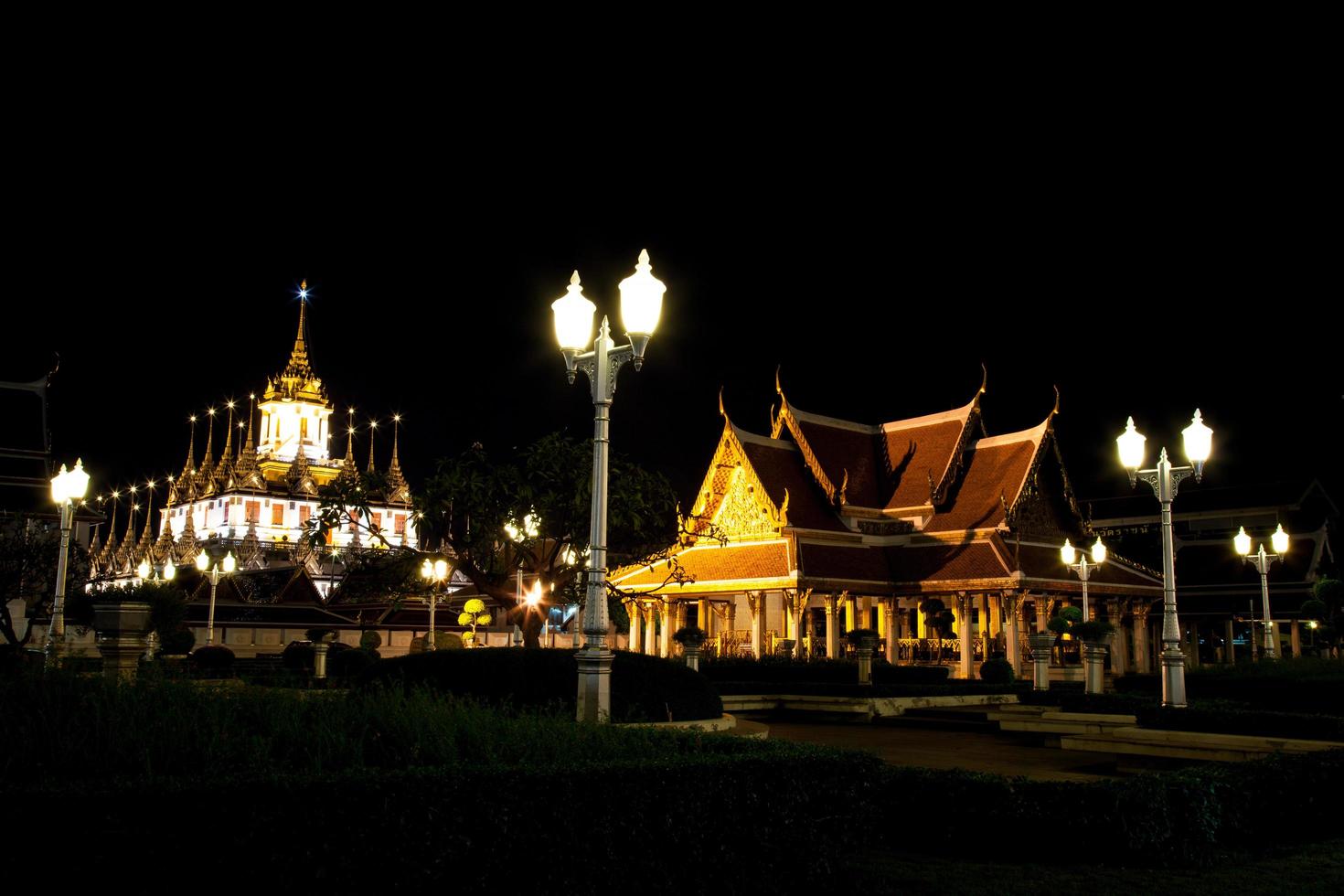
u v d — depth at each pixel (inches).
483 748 429.1
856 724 1268.5
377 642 2369.6
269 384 6653.5
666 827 370.6
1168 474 922.1
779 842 397.7
